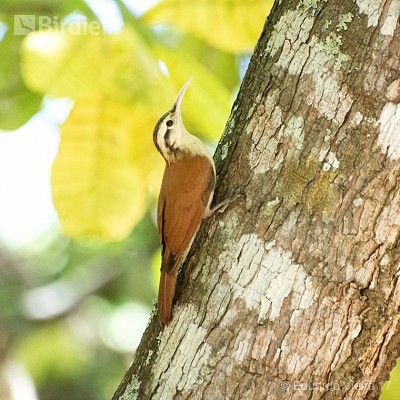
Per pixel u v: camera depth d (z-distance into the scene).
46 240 20.58
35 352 19.47
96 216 9.66
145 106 7.92
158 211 8.38
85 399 19.73
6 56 9.47
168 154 8.84
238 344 6.50
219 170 7.43
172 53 9.23
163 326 7.09
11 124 9.77
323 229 6.48
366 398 6.79
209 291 6.78
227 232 6.88
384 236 6.46
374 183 6.45
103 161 9.42
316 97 6.68
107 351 20.25
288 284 6.47
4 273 20.06
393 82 6.49
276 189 6.71
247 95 7.34
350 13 6.70
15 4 9.27
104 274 19.50
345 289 6.47
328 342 6.47
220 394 6.46
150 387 6.84
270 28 7.29
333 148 6.55
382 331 6.65
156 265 11.90
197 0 8.74
